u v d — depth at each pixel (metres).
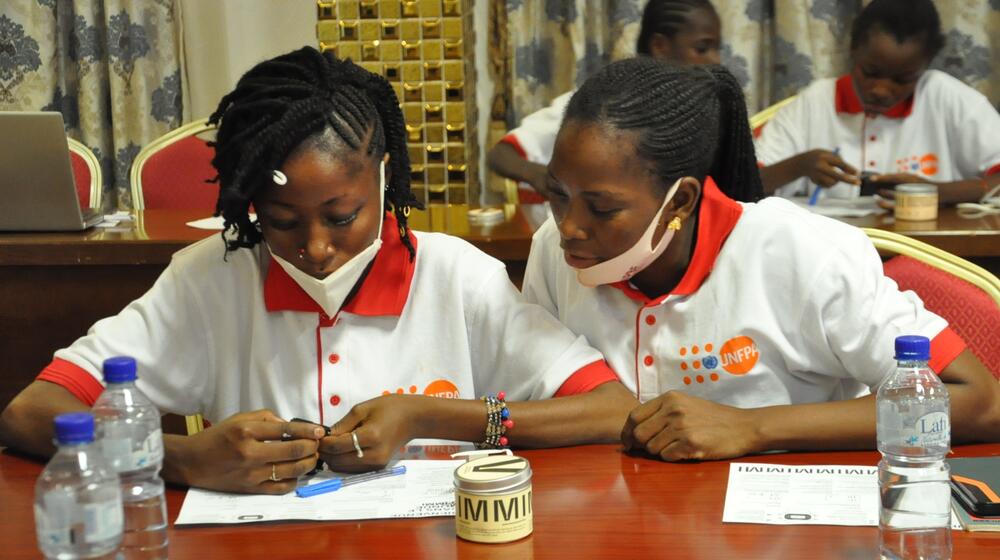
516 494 1.21
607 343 1.69
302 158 1.41
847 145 3.52
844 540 1.19
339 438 1.40
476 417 1.49
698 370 1.64
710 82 1.59
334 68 1.49
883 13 3.28
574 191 1.47
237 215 1.53
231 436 1.37
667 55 3.31
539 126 3.56
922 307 1.61
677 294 1.64
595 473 1.42
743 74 3.88
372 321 1.66
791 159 3.21
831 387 1.71
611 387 1.59
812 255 1.58
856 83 3.44
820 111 3.53
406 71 3.53
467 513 1.21
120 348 1.62
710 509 1.29
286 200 1.42
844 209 3.13
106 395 1.27
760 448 1.47
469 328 1.68
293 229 1.46
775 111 3.59
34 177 2.81
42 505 1.04
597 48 3.95
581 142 1.45
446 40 3.49
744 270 1.62
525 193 3.64
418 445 1.60
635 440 1.48
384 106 1.56
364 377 1.65
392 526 1.26
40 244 2.76
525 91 3.94
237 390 1.68
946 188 3.18
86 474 1.04
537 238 1.83
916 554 1.14
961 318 1.77
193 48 3.98
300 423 1.41
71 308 2.84
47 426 1.51
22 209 2.87
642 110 1.47
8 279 2.83
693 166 1.54
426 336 1.68
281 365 1.65
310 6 3.93
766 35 3.93
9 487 1.42
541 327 1.65
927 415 1.28
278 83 1.48
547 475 1.42
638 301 1.68
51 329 2.85
